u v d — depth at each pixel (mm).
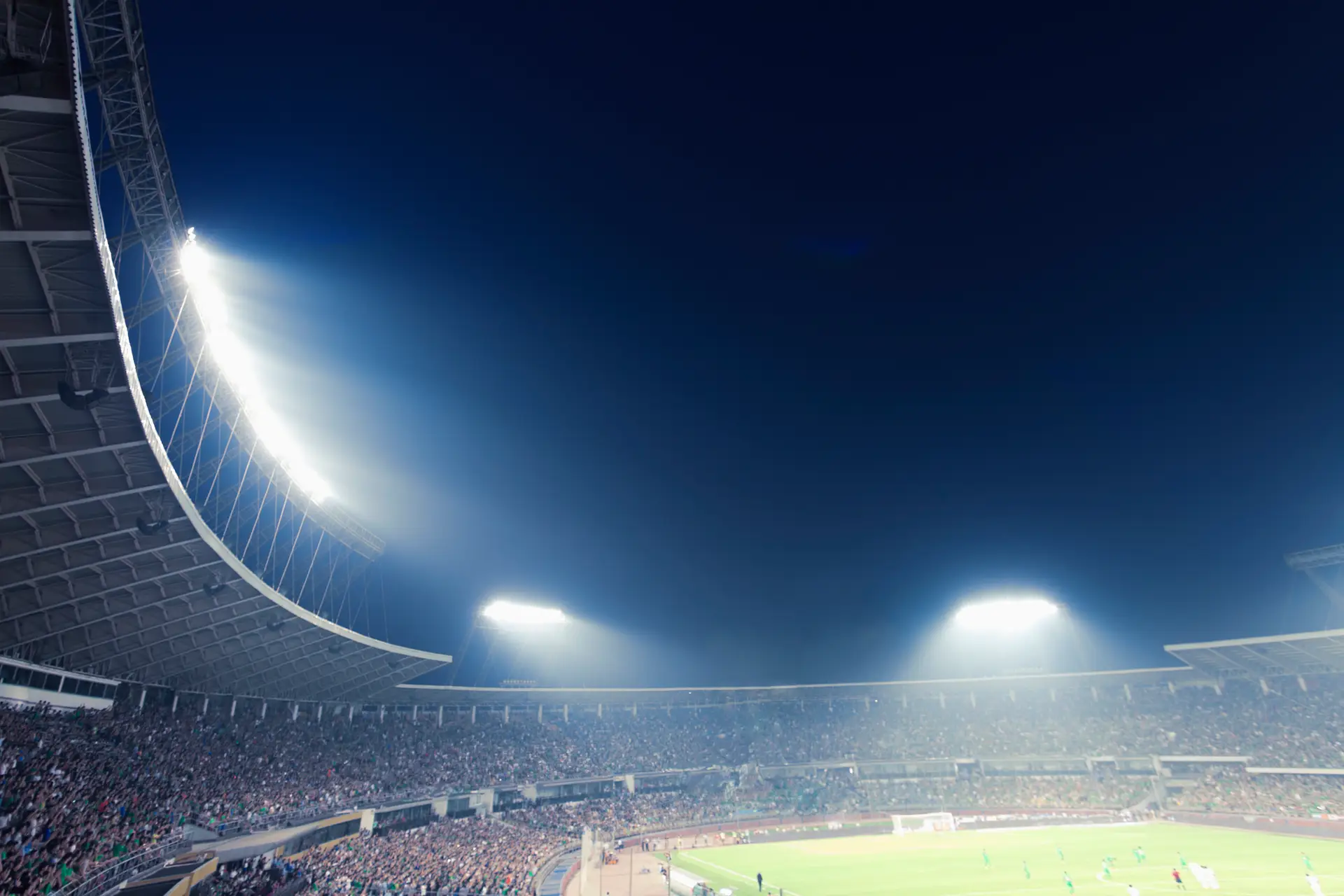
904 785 107562
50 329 25250
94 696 51000
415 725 92688
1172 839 74438
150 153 34094
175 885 32469
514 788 87625
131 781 44656
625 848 79000
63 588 40938
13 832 31562
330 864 48969
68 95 19328
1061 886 52844
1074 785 101250
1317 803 80688
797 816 95812
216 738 60656
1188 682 109938
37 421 29906
